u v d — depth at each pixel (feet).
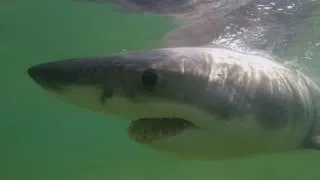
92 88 1.83
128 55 2.03
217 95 2.04
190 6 4.67
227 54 2.35
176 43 6.25
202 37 5.48
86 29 7.93
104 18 6.86
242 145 2.16
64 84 1.82
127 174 18.98
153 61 1.98
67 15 7.11
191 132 1.98
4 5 6.82
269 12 4.56
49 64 1.90
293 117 2.46
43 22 7.73
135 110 1.90
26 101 18.35
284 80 2.50
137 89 1.87
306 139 2.67
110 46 9.51
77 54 10.65
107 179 16.48
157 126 1.98
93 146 41.06
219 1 4.42
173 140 1.96
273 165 13.37
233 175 14.26
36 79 1.87
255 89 2.21
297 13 4.53
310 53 5.70
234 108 2.07
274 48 5.35
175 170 25.68
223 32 5.15
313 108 2.75
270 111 2.27
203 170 17.44
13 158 42.65
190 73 2.00
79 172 28.63
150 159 35.76
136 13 5.75
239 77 2.17
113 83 1.85
